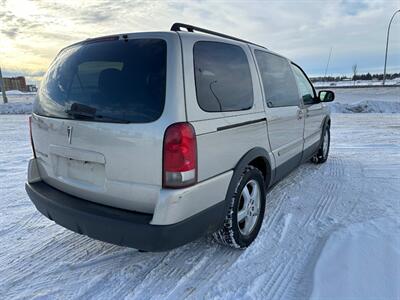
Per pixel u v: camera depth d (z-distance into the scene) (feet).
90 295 7.11
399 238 8.69
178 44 6.62
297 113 12.37
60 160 7.97
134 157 6.39
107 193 6.95
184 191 6.24
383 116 47.70
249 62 9.07
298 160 13.35
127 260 8.50
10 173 17.21
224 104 7.55
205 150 6.75
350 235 9.08
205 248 8.99
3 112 62.13
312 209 11.60
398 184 14.21
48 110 8.08
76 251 9.03
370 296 6.56
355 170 16.79
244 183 8.52
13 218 11.36
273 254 8.63
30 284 7.55
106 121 6.64
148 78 6.47
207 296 6.98
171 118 6.13
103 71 7.02
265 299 6.86
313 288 6.99
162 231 6.15
